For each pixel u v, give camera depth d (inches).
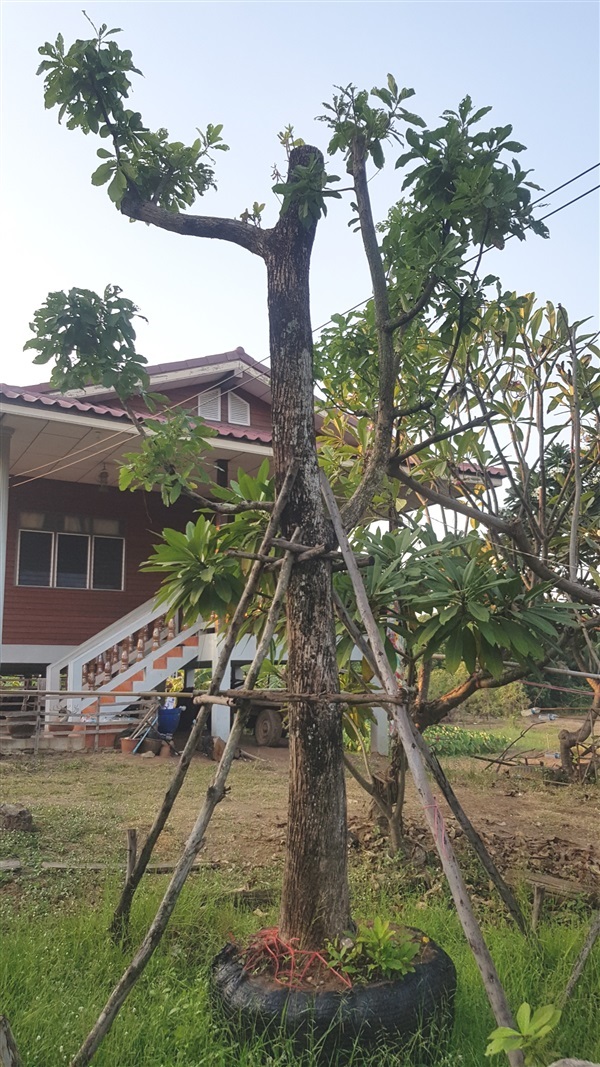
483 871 228.1
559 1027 131.0
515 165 155.5
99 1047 122.9
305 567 150.9
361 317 199.9
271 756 507.5
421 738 161.0
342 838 145.0
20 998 139.5
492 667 181.2
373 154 161.3
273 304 161.9
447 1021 129.2
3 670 574.9
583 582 227.6
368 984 125.8
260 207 171.9
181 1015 133.9
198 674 647.1
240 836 275.1
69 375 182.4
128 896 165.3
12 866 222.5
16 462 546.0
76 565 591.2
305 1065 117.5
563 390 220.2
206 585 188.2
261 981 130.3
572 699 859.4
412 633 204.7
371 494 165.5
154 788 370.9
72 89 172.6
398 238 175.2
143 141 183.3
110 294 179.6
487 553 231.5
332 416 260.4
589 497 239.0
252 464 563.5
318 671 146.9
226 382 587.2
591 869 236.4
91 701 502.6
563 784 427.5
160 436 178.5
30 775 399.9
